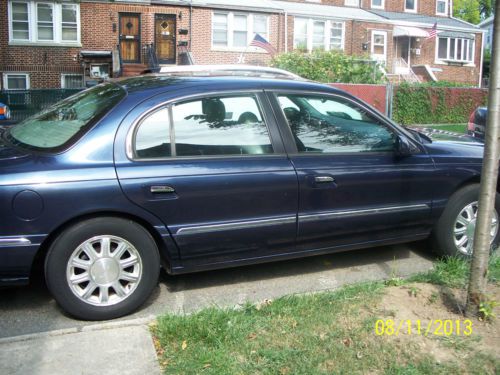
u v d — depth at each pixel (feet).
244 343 10.33
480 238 11.00
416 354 9.89
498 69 10.51
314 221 13.78
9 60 66.74
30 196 11.19
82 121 12.58
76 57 69.00
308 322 11.09
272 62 69.00
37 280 14.48
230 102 13.34
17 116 45.88
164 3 71.72
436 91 66.33
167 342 10.53
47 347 10.37
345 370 9.48
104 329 11.15
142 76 14.57
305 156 13.70
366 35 88.53
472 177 15.56
